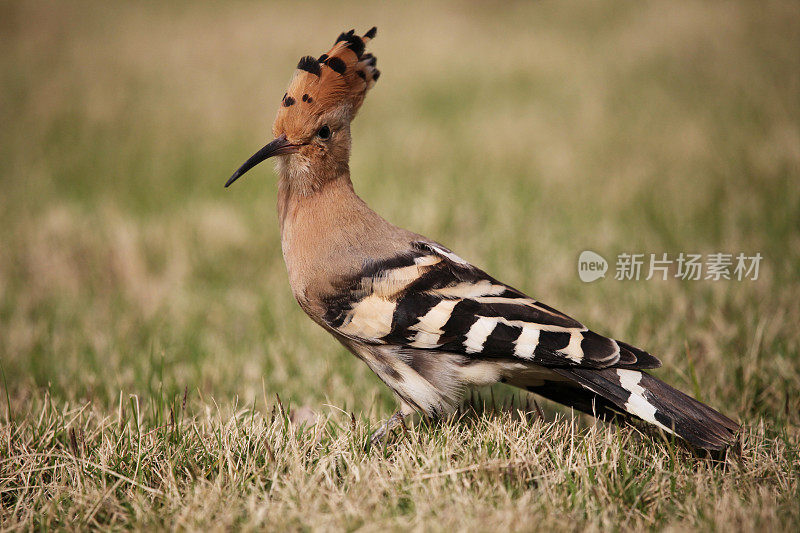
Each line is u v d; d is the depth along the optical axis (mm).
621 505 6629
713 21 30328
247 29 33906
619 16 33125
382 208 15914
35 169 20172
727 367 9469
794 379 9031
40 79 28375
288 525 6328
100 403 9219
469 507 6402
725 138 19625
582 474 6922
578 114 23016
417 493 6711
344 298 8008
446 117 23719
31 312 12555
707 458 7379
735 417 8633
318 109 8109
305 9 37125
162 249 14719
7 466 7328
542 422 7953
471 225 15219
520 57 29203
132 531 6465
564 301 11938
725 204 15430
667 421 7059
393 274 7926
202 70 29203
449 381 7848
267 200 17625
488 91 26078
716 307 10984
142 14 36781
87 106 25516
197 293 13188
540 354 7375
